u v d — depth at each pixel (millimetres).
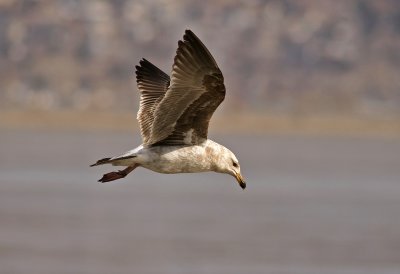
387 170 71188
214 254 33438
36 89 196250
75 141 103250
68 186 56094
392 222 41281
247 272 30594
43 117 152875
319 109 194250
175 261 32188
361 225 40250
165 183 60812
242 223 40750
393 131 153500
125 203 48062
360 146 114125
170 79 15133
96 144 97875
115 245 35156
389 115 183375
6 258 32188
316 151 98250
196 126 15117
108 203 47969
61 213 43281
